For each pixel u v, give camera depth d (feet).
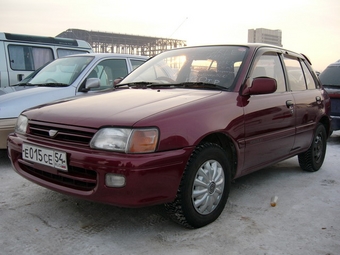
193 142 8.88
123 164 7.94
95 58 18.69
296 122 13.28
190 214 9.14
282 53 13.87
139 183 8.01
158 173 8.25
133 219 10.13
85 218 10.15
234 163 10.68
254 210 11.00
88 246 8.59
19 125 10.64
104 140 8.28
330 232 9.55
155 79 12.60
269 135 11.68
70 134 8.81
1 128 14.53
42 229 9.44
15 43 25.14
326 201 11.94
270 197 12.22
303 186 13.51
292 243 8.89
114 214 10.44
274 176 14.82
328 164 17.08
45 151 9.12
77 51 28.81
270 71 12.65
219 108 9.87
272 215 10.63
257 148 11.22
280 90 12.91
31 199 11.53
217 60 12.00
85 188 8.71
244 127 10.51
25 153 9.76
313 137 14.85
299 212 10.91
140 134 8.18
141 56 21.66
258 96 11.41
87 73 17.75
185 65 12.41
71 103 10.28
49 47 26.96
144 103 9.56
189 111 9.15
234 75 11.16
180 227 9.69
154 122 8.39
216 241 8.92
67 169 8.66
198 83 11.31
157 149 8.29
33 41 26.13
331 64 23.59
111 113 8.89
